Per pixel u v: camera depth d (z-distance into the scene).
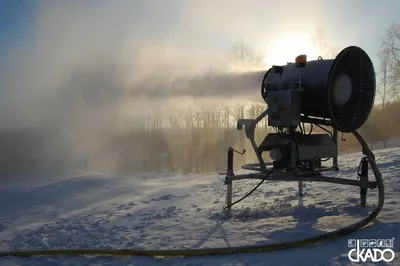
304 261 4.06
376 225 5.09
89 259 4.63
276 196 8.53
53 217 8.96
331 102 5.41
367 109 5.95
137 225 6.61
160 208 8.45
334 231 4.73
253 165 6.74
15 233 7.24
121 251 4.67
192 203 8.83
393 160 12.48
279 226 5.44
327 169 6.12
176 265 4.21
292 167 5.67
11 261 4.71
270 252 4.39
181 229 5.89
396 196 6.91
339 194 7.81
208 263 4.18
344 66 5.56
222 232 5.40
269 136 6.02
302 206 6.65
